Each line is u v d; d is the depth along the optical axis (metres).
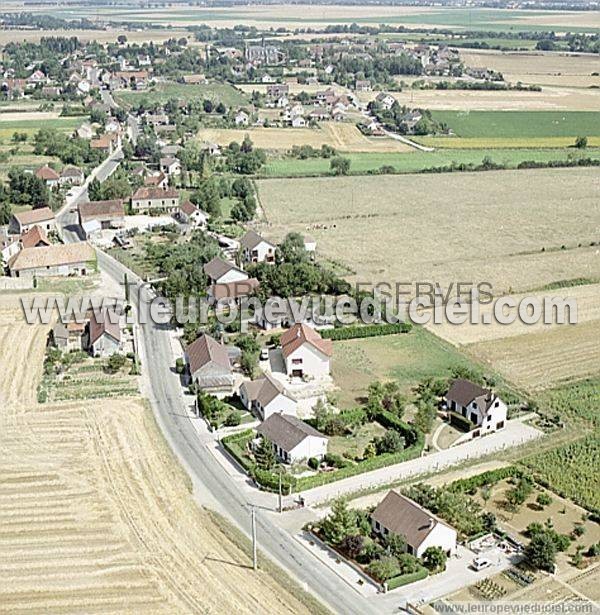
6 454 98.25
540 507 88.69
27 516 86.50
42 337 130.75
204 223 189.38
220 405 107.81
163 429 104.31
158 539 83.00
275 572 78.44
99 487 91.75
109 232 183.25
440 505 85.75
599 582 77.12
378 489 91.62
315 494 90.69
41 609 73.50
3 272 157.62
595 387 115.62
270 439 98.81
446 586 76.62
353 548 80.31
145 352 125.56
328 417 103.44
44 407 109.50
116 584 76.62
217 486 92.38
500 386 115.56
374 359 123.75
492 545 82.19
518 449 100.12
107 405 109.94
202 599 74.69
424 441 100.81
